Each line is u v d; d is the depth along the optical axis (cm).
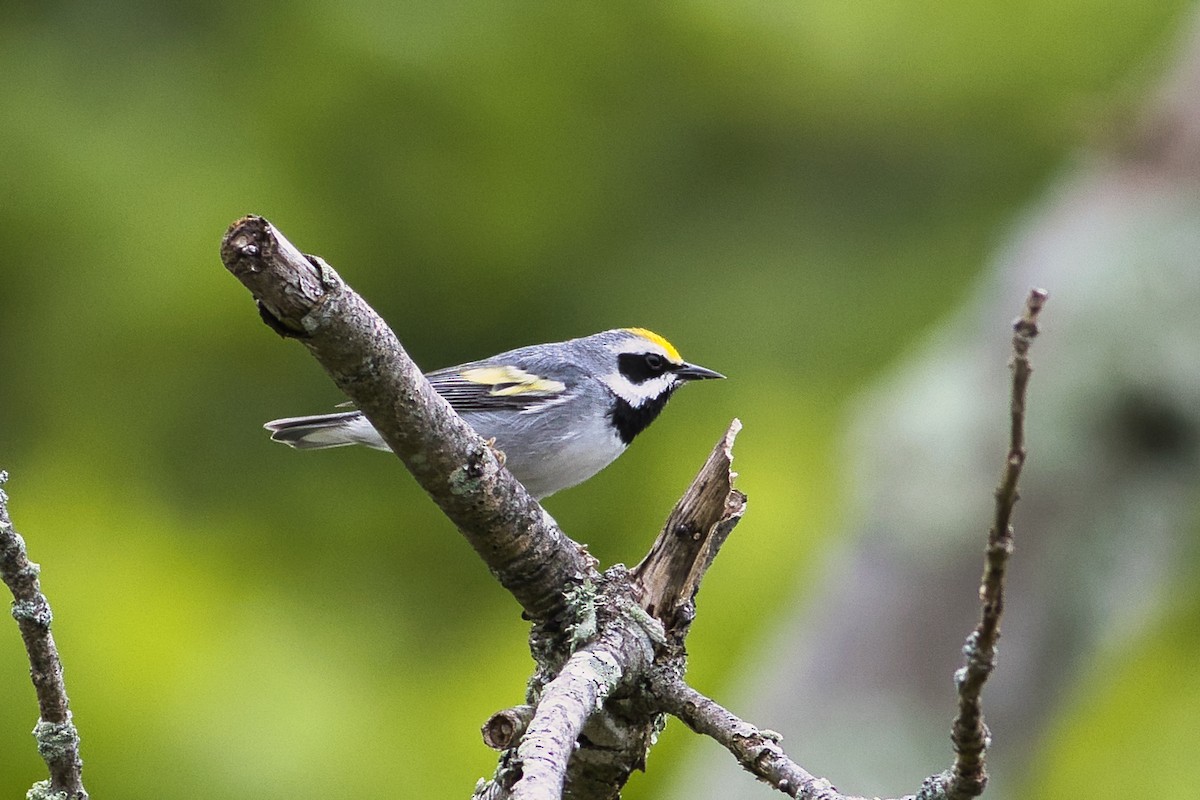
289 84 1373
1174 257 1212
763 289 1462
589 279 1449
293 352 1345
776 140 1520
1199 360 1184
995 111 1520
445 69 1380
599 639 623
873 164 1531
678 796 1135
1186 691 1416
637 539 1277
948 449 1201
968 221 1513
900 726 1149
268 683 1145
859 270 1477
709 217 1497
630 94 1464
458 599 1274
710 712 612
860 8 1465
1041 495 1186
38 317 1316
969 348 1252
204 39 1403
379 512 1310
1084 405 1195
